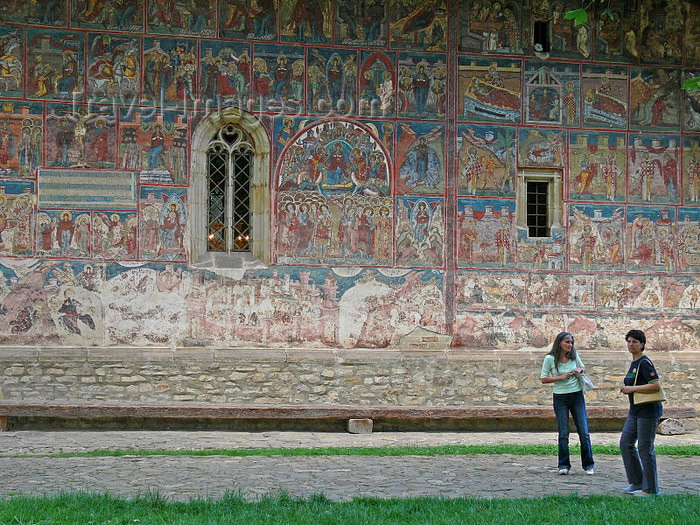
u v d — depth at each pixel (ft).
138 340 62.59
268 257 64.23
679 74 69.36
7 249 61.82
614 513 34.40
